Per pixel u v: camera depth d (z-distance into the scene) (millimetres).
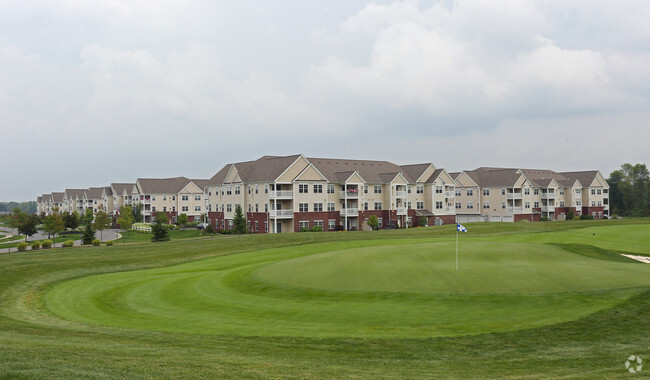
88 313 24875
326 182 83750
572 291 23906
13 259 42344
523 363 15328
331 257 33844
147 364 13891
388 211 91562
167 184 131625
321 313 22641
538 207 114938
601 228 67438
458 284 25750
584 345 17172
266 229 80188
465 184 113812
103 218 89375
